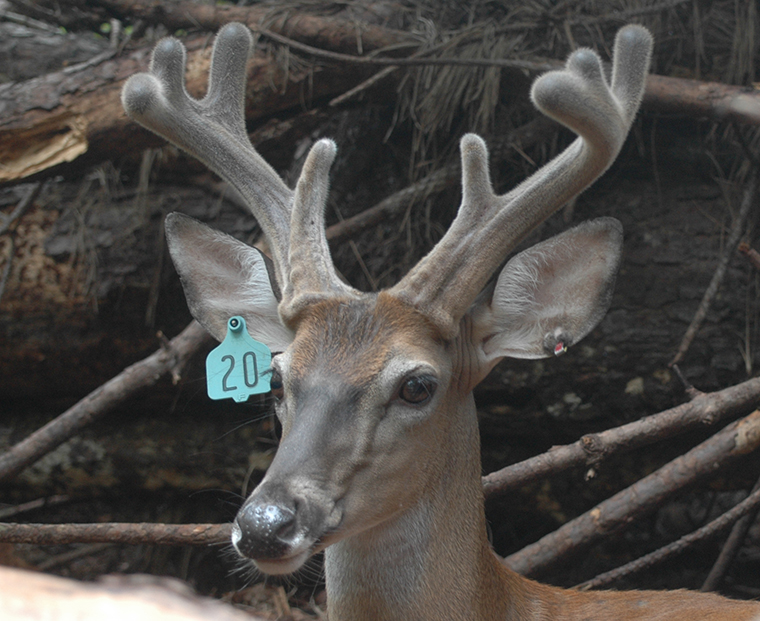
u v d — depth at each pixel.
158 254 9.49
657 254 8.92
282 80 8.75
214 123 5.73
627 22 8.81
